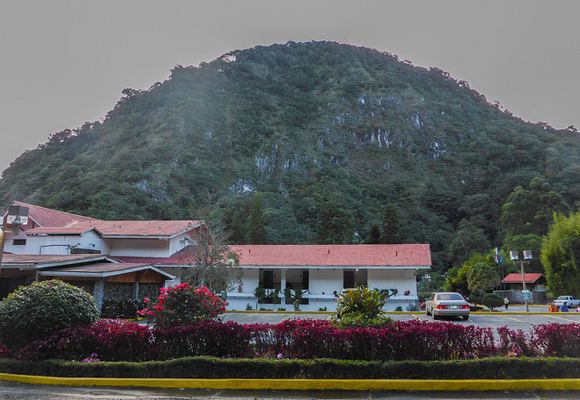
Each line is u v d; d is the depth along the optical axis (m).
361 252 29.95
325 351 7.86
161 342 8.45
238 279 26.05
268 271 33.50
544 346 7.84
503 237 111.19
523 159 176.25
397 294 27.75
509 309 32.22
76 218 33.44
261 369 7.48
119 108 199.62
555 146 180.00
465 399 6.43
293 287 32.94
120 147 162.88
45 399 6.81
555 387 6.84
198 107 194.38
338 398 6.59
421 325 8.17
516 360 7.19
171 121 177.88
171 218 115.25
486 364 7.19
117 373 7.87
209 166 165.12
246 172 173.00
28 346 8.55
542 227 103.00
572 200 129.50
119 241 29.70
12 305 9.01
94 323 9.88
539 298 52.91
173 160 151.00
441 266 97.19
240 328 8.42
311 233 100.19
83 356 8.62
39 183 135.88
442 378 7.13
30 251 26.69
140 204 113.81
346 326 8.51
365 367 7.29
